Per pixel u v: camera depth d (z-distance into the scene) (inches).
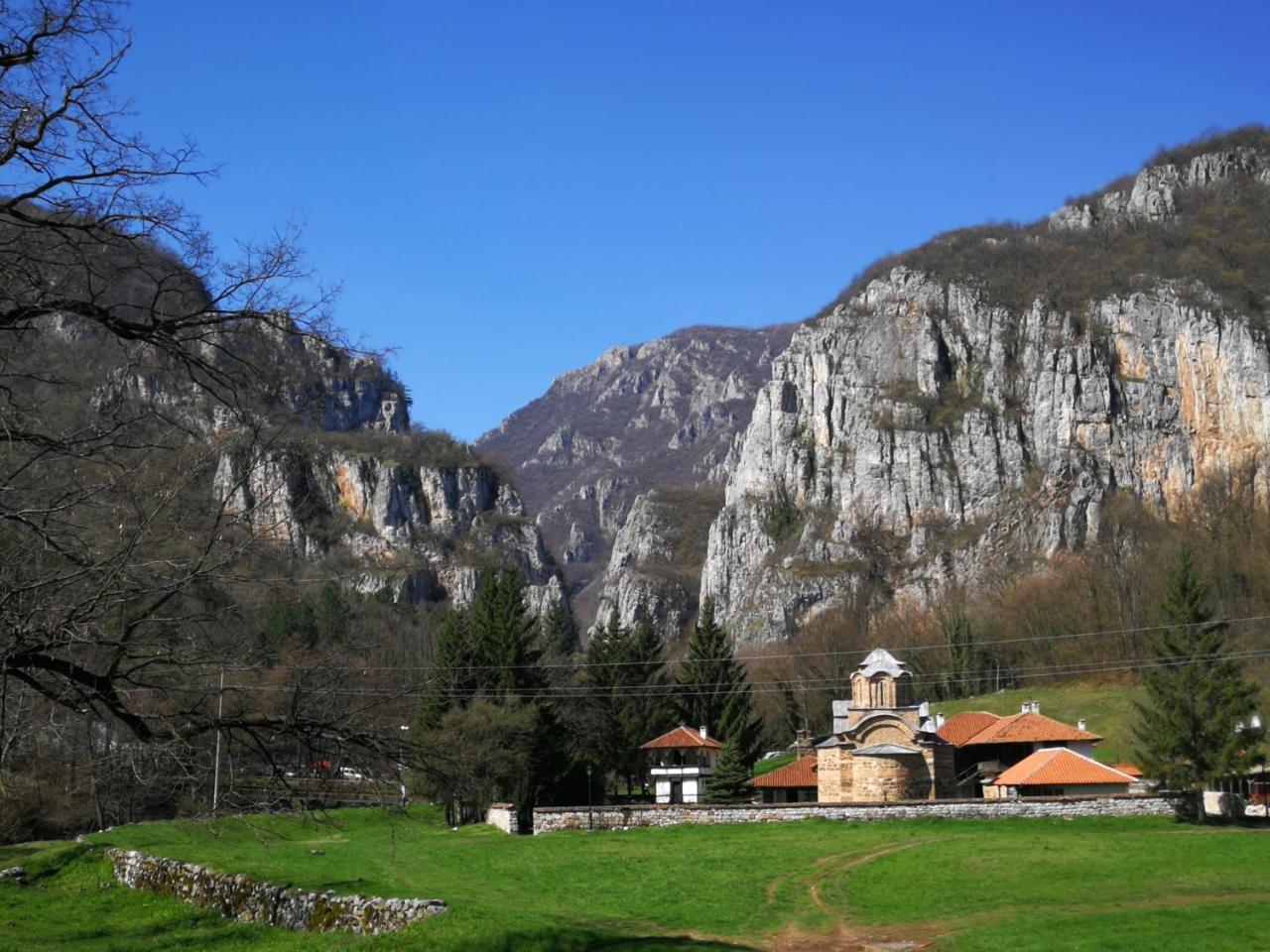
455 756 1001.5
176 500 762.2
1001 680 6904.5
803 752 4950.8
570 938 1384.1
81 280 727.7
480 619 4672.7
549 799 3789.4
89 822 2849.4
